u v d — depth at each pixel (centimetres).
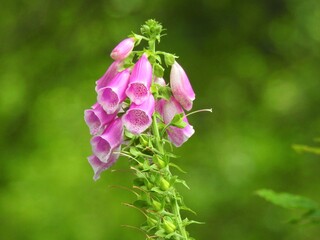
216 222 1641
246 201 1659
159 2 1588
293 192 1691
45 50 1666
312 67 1647
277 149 1695
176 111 390
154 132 374
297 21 1570
